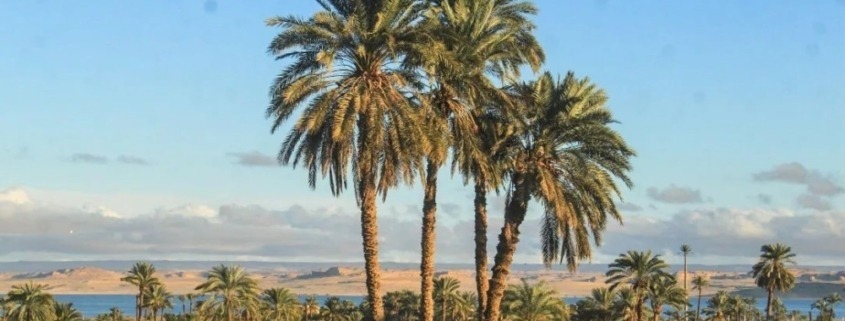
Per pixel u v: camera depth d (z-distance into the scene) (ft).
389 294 481.05
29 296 348.79
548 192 134.51
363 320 464.24
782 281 384.68
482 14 132.46
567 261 142.20
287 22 119.24
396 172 119.34
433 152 116.78
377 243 124.67
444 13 135.85
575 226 134.92
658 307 328.90
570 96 142.31
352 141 118.93
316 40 119.75
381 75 121.90
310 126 114.42
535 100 139.33
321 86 119.55
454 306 442.09
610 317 353.92
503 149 140.97
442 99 130.31
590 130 138.31
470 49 128.36
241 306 370.94
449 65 121.39
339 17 121.19
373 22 120.47
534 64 144.25
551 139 140.46
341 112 114.83
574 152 139.33
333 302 488.44
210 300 366.43
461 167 131.34
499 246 143.23
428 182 134.82
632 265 314.35
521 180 140.26
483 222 145.18
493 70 139.33
